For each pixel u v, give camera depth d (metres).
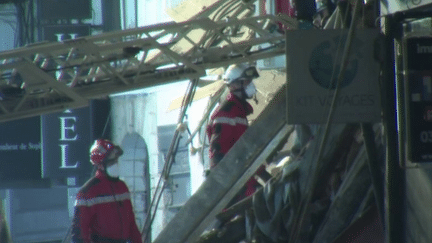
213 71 61.06
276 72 52.72
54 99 42.28
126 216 35.19
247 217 25.77
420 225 21.12
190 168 77.19
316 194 24.30
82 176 108.94
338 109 21.64
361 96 21.59
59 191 111.12
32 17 106.62
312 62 21.73
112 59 44.03
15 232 109.38
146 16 92.44
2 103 41.69
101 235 34.72
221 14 60.53
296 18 34.28
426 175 20.92
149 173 91.00
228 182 25.97
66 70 43.12
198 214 26.17
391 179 21.45
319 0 31.19
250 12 58.97
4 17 107.06
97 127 100.06
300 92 21.72
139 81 45.16
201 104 70.81
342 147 23.80
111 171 35.03
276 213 24.61
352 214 23.28
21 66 41.44
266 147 25.70
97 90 43.97
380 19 22.11
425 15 20.78
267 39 49.44
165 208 85.56
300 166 24.31
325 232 23.36
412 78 20.20
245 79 32.56
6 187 110.62
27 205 110.44
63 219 110.69
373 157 22.00
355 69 21.59
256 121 25.70
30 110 41.94
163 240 26.41
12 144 111.06
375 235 22.75
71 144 108.38
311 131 25.28
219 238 26.23
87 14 105.19
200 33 55.09
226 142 32.22
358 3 21.12
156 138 89.12
